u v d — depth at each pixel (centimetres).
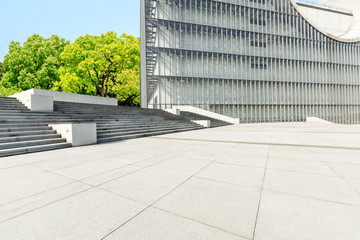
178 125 1568
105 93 3089
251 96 3152
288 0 3381
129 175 394
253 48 3206
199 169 432
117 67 3064
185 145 783
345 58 3703
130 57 2967
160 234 198
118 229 209
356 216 221
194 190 311
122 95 3397
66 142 789
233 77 3097
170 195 293
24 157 574
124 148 725
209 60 3005
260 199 273
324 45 3562
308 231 196
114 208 255
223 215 232
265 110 3216
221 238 189
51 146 709
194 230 204
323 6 4500
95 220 227
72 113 1206
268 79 3241
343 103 3638
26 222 224
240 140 900
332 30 4428
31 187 332
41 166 470
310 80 3444
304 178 356
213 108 2969
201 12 2977
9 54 2523
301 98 3391
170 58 2802
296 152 598
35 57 2530
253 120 3156
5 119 822
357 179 344
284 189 307
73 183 351
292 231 197
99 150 686
